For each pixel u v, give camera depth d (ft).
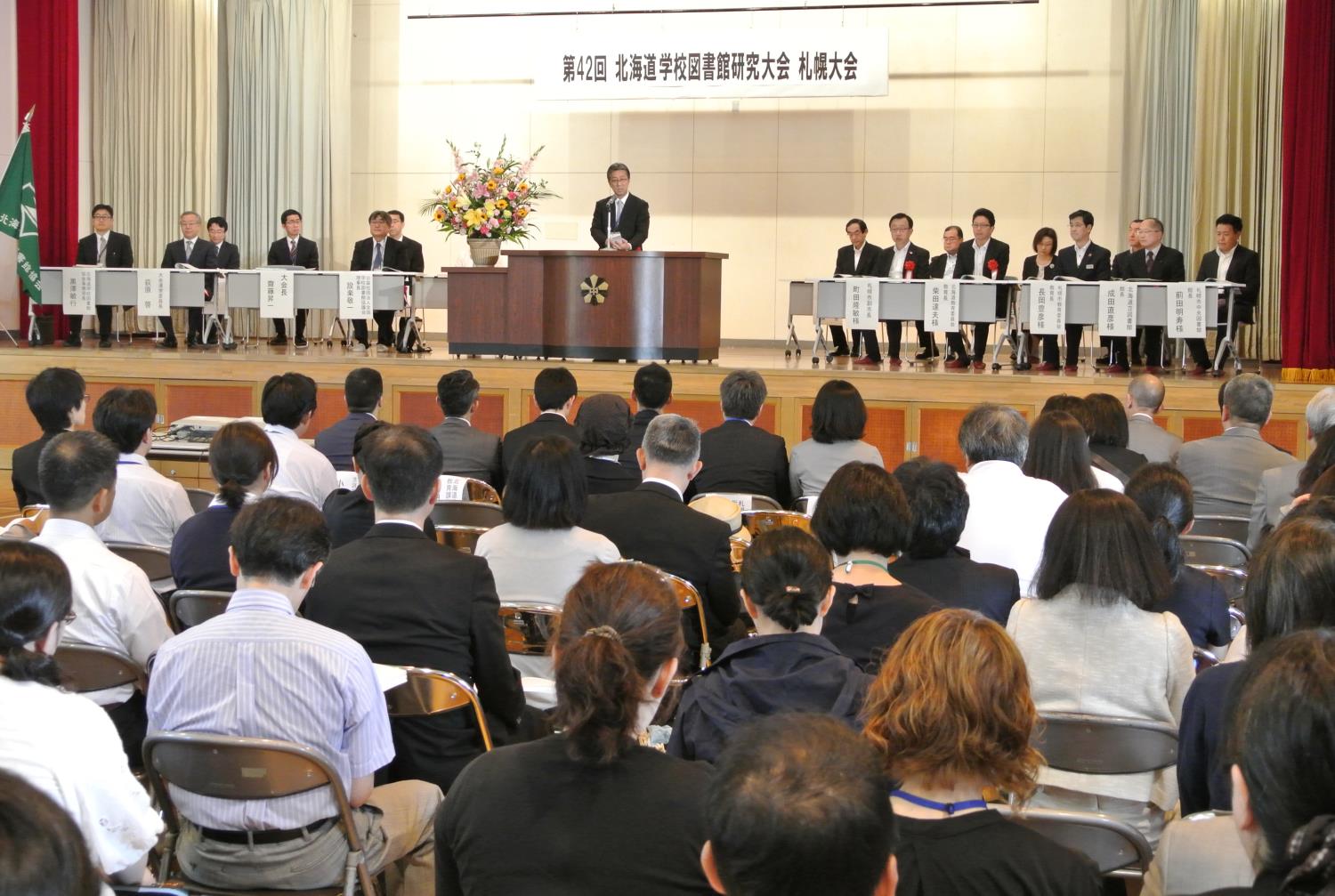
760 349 42.93
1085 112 42.45
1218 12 39.27
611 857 6.08
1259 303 39.29
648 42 41.09
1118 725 8.54
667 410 31.30
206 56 44.52
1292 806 4.29
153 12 44.21
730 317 44.93
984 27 42.86
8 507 30.45
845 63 40.32
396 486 10.54
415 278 35.24
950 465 11.25
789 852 3.90
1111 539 9.01
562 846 6.11
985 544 13.08
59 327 38.81
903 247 36.45
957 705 5.71
